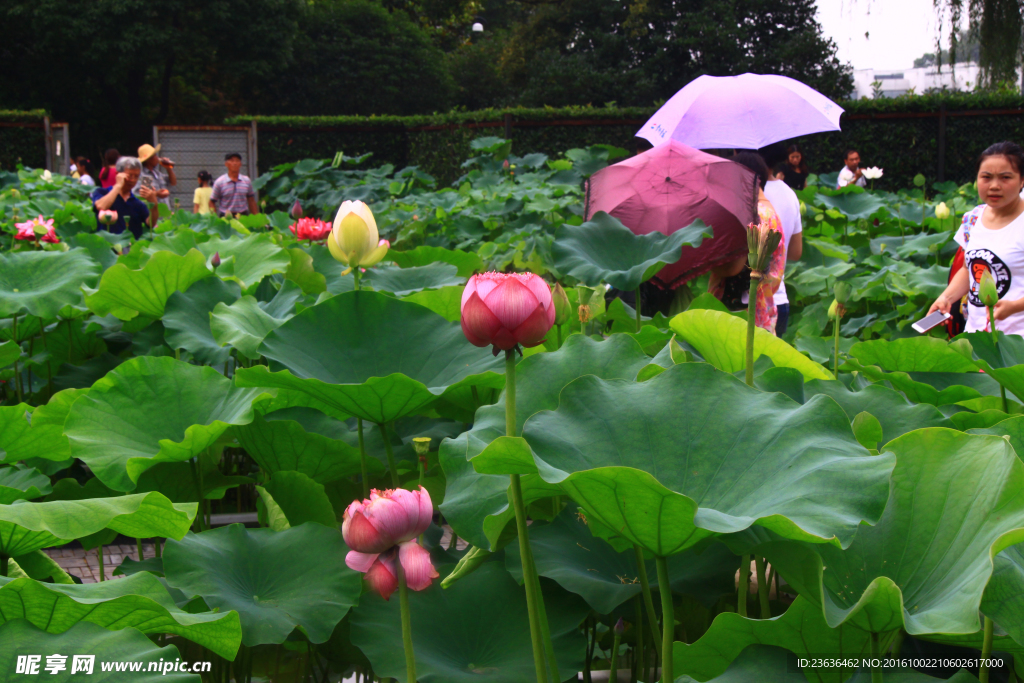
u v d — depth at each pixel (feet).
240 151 58.39
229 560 5.83
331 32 109.81
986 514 4.27
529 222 26.35
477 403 8.02
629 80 97.96
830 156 50.16
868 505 4.14
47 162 59.52
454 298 9.43
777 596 7.26
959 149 49.06
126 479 6.54
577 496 4.16
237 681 6.43
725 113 22.29
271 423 7.02
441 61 116.06
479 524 5.23
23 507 5.08
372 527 4.07
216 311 8.34
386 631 5.48
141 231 24.53
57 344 12.21
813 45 97.96
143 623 4.65
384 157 62.03
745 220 12.41
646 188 12.69
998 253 11.84
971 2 48.06
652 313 13.93
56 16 86.74
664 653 4.37
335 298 7.59
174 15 94.73
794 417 4.84
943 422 6.73
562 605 5.75
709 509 4.37
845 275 19.03
